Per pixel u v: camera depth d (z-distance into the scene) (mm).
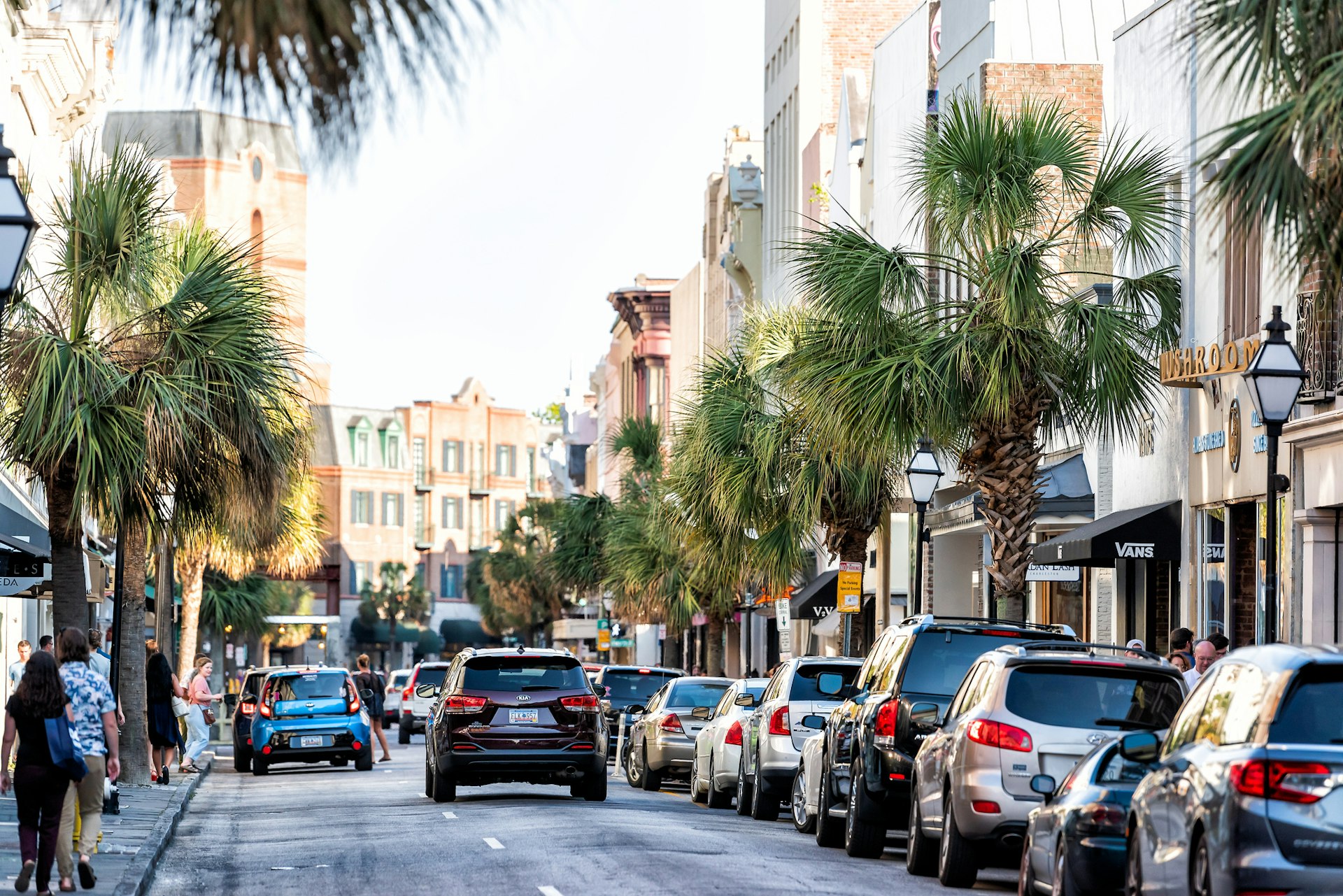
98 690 26266
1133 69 52969
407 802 48062
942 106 73562
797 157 112438
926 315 43312
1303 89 15555
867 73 96688
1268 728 16125
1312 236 15844
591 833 35812
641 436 101062
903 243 77750
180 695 60812
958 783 26172
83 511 39219
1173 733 19297
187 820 43219
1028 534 42344
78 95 73562
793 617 86688
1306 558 41594
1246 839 15781
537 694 46219
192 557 96562
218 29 9336
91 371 37000
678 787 61094
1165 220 42375
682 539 76250
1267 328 29719
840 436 41875
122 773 51625
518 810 43312
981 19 69125
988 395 40312
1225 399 45938
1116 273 53750
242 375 39375
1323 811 15656
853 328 41938
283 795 53438
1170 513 48906
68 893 25078
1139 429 47719
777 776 41219
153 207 39562
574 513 116750
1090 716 25656
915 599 49156
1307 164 15594
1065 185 42438
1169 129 49562
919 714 30344
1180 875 17172
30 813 24391
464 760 45781
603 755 47031
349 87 9375
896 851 35094
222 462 40438
